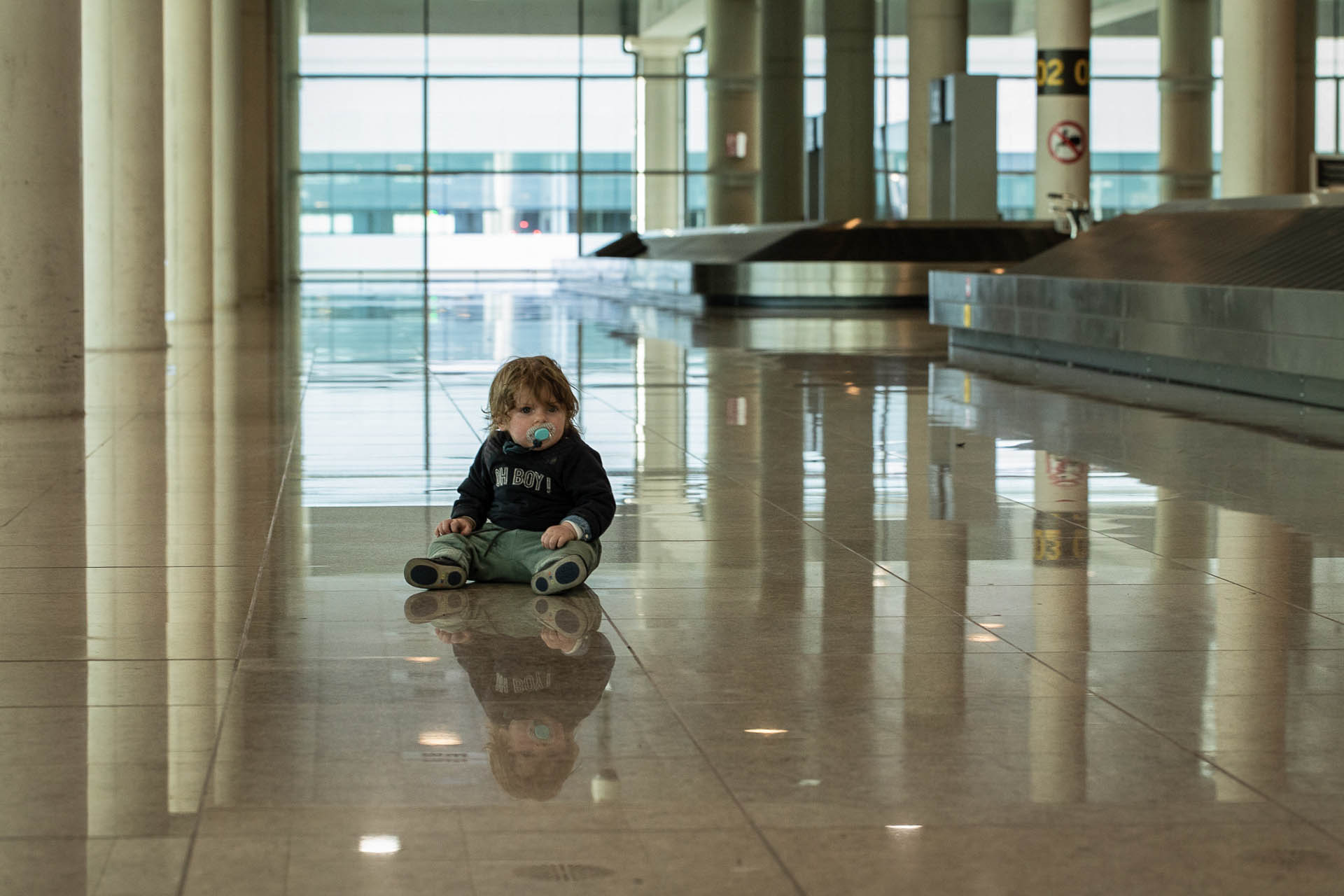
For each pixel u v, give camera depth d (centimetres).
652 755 385
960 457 973
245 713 419
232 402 1283
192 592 573
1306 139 4803
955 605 559
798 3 4662
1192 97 4884
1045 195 3312
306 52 4828
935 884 308
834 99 4522
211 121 2464
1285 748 394
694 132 4938
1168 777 371
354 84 4862
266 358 1761
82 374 1192
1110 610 552
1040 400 1334
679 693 441
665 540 689
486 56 4878
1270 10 2925
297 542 677
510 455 594
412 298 3756
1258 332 1317
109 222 1839
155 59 1831
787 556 650
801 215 4747
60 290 1160
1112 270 1655
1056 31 3269
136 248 1850
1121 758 385
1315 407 1266
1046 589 588
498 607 550
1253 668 472
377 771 371
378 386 1427
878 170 4919
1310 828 339
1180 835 335
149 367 1631
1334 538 696
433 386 1437
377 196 4919
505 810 346
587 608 550
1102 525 730
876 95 4900
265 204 3734
